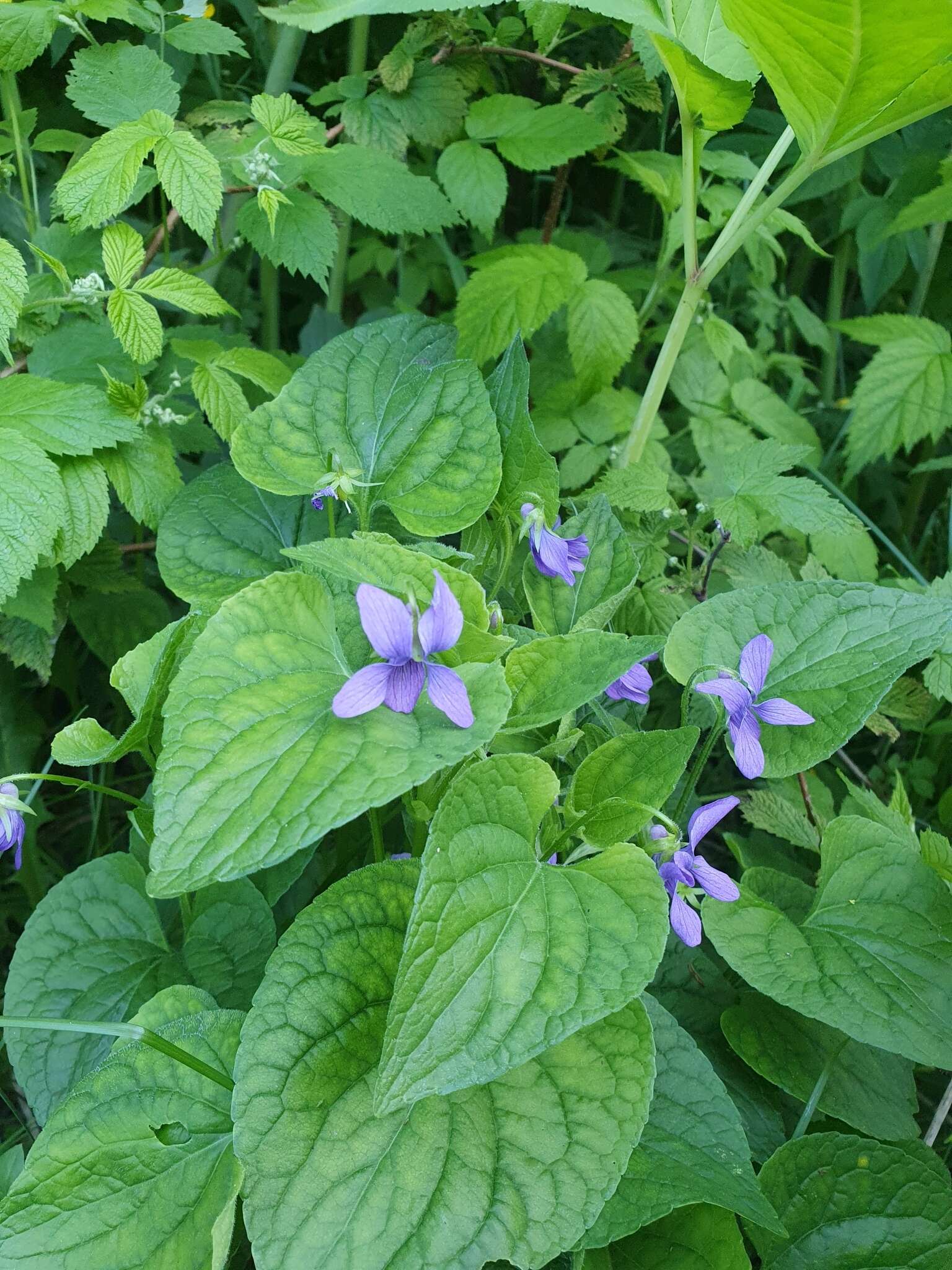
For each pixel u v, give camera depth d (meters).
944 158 0.38
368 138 0.32
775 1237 0.19
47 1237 0.16
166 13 0.28
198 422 0.30
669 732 0.18
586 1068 0.16
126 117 0.26
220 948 0.21
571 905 0.16
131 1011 0.21
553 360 0.37
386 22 0.39
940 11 0.18
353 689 0.15
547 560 0.20
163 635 0.20
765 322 0.41
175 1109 0.17
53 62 0.32
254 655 0.16
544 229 0.38
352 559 0.17
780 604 0.21
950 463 0.35
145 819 0.21
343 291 0.40
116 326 0.24
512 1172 0.15
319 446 0.23
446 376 0.23
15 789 0.19
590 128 0.32
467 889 0.15
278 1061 0.16
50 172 0.35
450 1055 0.14
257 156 0.26
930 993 0.19
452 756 0.14
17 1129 0.25
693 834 0.18
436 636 0.15
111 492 0.34
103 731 0.20
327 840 0.27
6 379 0.25
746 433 0.35
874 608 0.21
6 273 0.23
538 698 0.18
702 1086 0.18
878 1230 0.19
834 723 0.20
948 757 0.33
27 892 0.30
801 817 0.25
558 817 0.19
